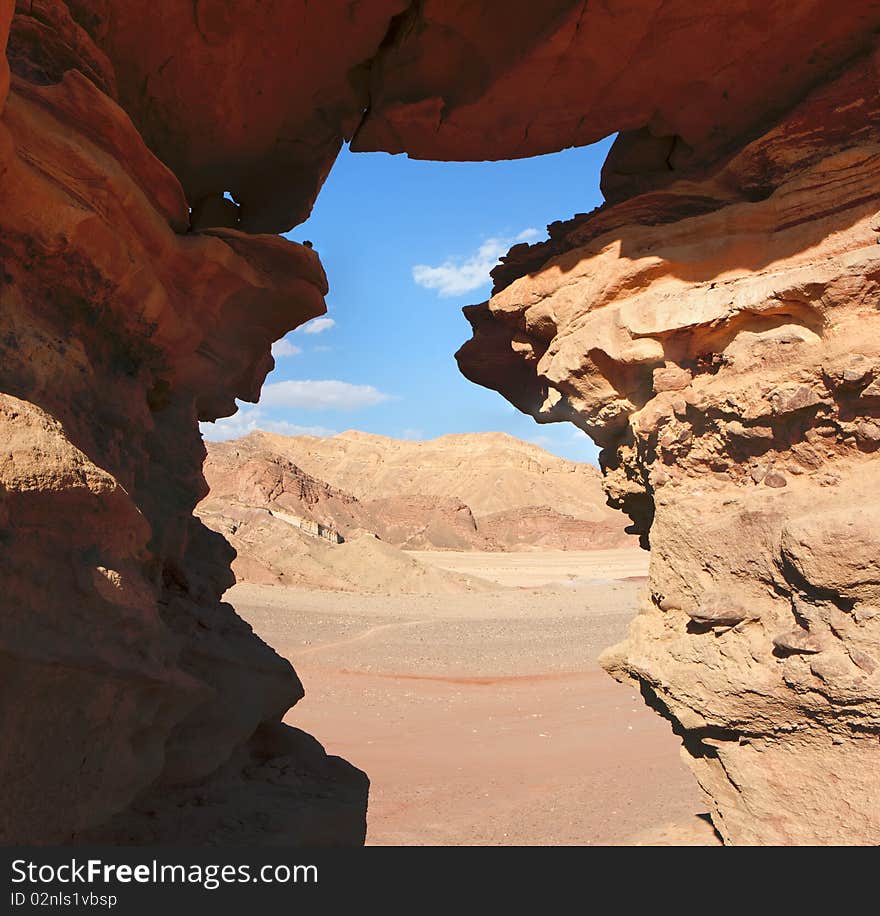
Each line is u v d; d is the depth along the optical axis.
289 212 9.79
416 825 11.83
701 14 7.41
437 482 163.75
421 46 8.07
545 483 158.62
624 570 84.25
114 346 6.67
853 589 6.62
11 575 4.29
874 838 6.64
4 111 4.84
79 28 6.54
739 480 7.98
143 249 6.54
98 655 4.71
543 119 8.64
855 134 7.88
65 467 4.54
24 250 5.31
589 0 7.22
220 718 7.90
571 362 9.13
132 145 6.18
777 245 8.12
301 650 27.58
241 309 8.50
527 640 31.08
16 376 5.01
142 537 5.46
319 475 175.12
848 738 6.81
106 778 5.12
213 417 9.77
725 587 7.67
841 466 7.22
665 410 8.37
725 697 7.44
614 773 14.48
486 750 16.41
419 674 24.58
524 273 10.27
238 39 7.74
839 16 7.48
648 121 8.88
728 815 7.77
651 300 8.32
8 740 4.33
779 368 7.50
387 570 53.69
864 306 7.12
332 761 9.79
